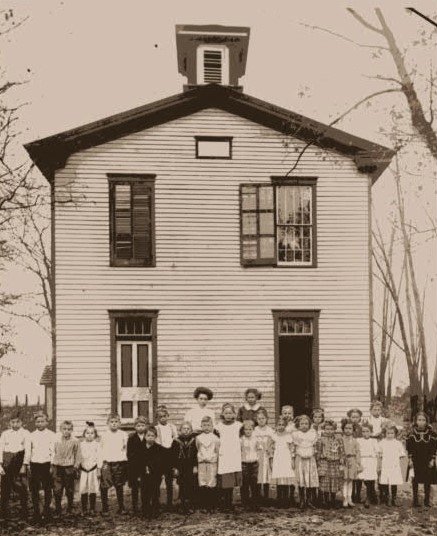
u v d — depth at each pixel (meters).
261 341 18.73
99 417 18.17
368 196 19.20
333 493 13.01
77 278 18.44
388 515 12.23
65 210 18.56
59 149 18.52
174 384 18.45
